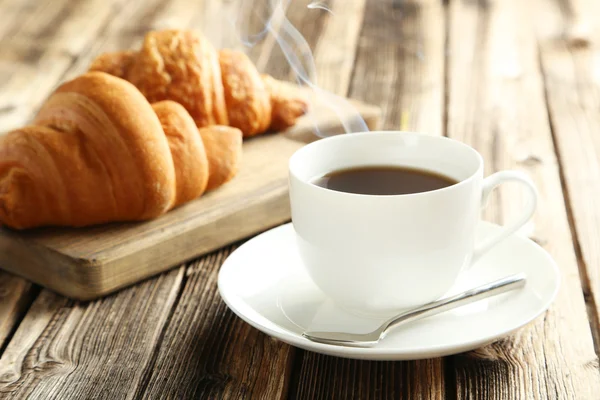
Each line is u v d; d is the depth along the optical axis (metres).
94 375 0.73
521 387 0.71
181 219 0.86
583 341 0.75
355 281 0.74
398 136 0.78
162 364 0.74
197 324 0.78
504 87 1.16
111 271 0.81
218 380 0.73
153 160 0.85
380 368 0.73
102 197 0.85
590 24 1.40
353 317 0.75
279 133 1.03
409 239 0.72
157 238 0.83
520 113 1.09
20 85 1.14
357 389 0.72
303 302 0.76
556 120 1.08
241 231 0.88
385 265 0.73
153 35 0.98
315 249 0.74
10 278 0.84
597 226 0.88
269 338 0.76
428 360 0.73
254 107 0.99
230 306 0.73
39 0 1.52
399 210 0.72
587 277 0.82
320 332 0.72
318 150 0.78
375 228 0.72
